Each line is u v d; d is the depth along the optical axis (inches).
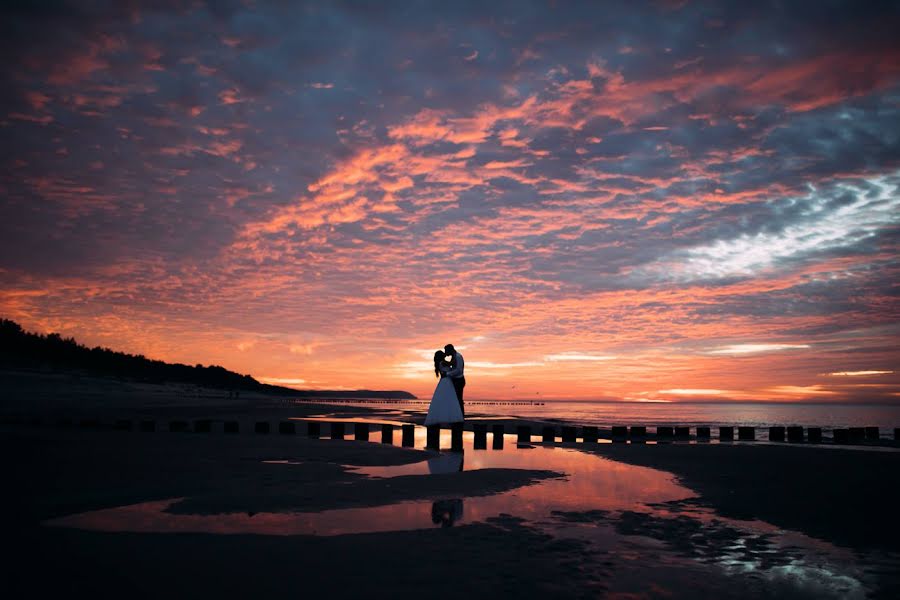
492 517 203.3
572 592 128.8
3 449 395.5
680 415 2605.8
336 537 172.6
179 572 137.7
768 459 399.5
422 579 135.4
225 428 600.7
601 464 368.5
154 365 3253.0
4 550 154.0
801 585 137.3
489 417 1091.3
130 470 303.3
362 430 528.1
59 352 2345.0
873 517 212.7
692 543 173.5
